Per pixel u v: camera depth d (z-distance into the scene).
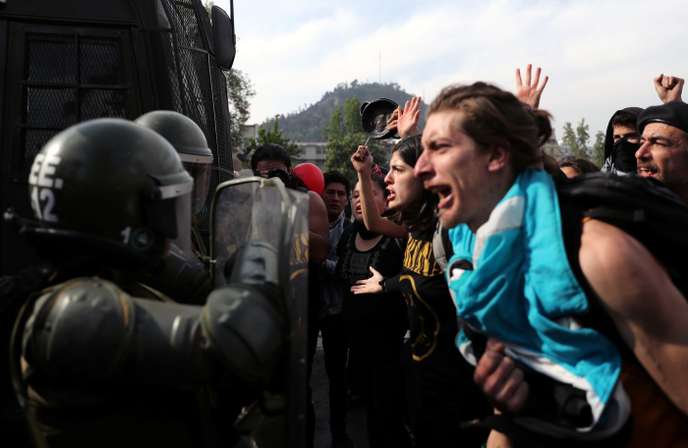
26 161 2.64
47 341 1.27
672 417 1.27
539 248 1.29
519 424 1.35
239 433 1.61
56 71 2.69
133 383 1.33
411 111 2.90
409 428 3.03
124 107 2.75
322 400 4.77
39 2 2.68
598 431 1.24
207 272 1.87
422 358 2.53
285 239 1.46
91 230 1.39
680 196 2.40
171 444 1.43
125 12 2.75
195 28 3.21
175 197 1.52
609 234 1.23
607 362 1.27
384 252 3.23
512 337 1.38
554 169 1.48
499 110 1.38
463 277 1.43
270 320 1.38
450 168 1.40
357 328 3.12
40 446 1.42
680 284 1.29
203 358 1.32
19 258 2.29
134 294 1.56
